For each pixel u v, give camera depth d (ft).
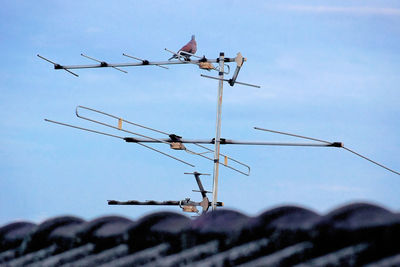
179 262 26.58
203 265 25.71
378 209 23.52
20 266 31.86
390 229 21.97
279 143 89.71
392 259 21.24
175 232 28.19
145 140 89.81
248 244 25.90
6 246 34.32
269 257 24.36
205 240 27.22
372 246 22.29
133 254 28.63
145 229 29.22
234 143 92.68
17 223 35.65
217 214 28.17
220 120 91.66
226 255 25.77
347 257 22.39
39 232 33.24
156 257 27.71
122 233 29.96
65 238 32.07
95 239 30.91
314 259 23.26
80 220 33.71
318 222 24.09
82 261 29.91
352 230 22.88
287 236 24.98
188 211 93.56
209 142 92.32
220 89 92.38
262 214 26.43
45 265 30.76
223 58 91.50
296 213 25.81
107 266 28.45
